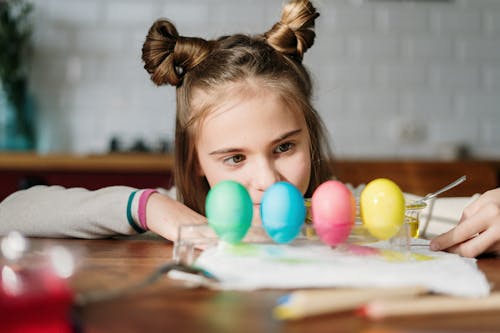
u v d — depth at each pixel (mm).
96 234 904
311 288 549
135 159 1989
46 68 2432
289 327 432
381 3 2557
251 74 990
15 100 2250
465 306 476
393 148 2584
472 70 2617
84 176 1981
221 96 970
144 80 2475
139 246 822
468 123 2625
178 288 543
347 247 664
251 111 946
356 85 2562
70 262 601
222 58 1035
